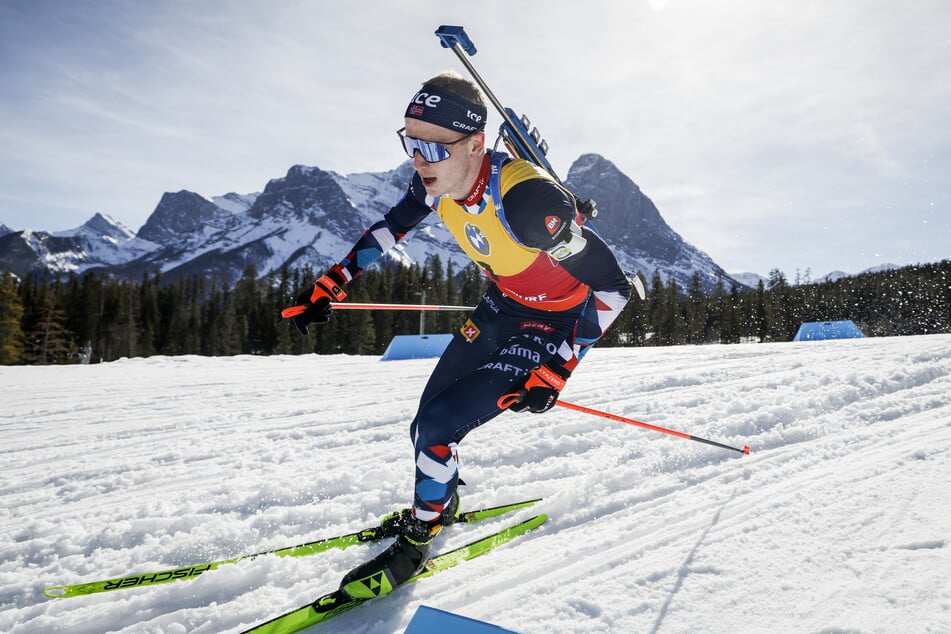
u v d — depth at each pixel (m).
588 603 1.57
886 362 5.17
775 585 1.57
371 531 2.20
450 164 1.67
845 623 1.37
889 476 2.31
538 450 3.16
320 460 3.21
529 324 2.06
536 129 2.39
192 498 2.65
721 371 5.36
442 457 1.80
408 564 1.79
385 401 5.06
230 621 1.71
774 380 4.67
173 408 5.07
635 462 2.88
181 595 1.84
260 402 5.26
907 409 3.57
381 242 2.21
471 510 2.44
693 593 1.57
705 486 2.52
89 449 3.71
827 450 2.86
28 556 2.14
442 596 1.76
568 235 1.66
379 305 2.36
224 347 55.38
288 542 2.21
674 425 3.56
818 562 1.67
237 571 1.93
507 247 1.82
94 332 53.19
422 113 1.63
